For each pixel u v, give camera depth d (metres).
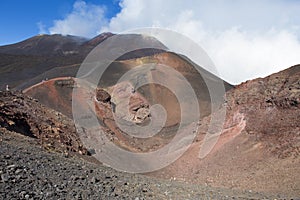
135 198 13.56
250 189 29.36
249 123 46.59
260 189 28.84
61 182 13.12
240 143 42.06
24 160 14.52
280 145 38.31
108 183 15.00
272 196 21.83
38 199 10.77
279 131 41.47
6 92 34.09
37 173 13.24
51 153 19.25
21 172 12.59
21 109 29.86
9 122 24.77
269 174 32.22
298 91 46.25
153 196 14.67
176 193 16.14
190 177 34.00
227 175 34.06
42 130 28.12
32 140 21.70
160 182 19.25
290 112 44.50
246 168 35.28
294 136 38.78
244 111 49.72
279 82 51.56
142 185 16.45
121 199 13.06
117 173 19.00
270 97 48.69
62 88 68.00
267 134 42.19
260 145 40.34
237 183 31.42
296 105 44.72
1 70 133.38
